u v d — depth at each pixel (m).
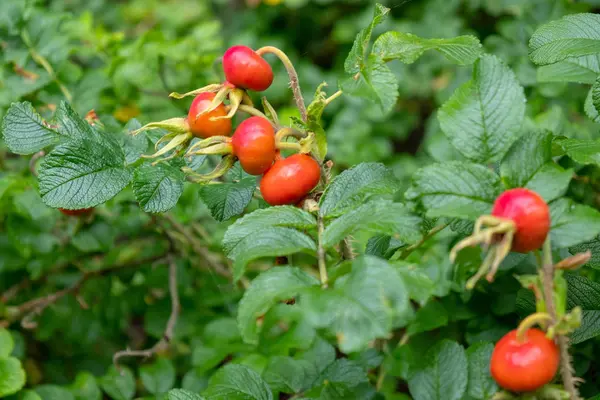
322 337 0.60
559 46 0.50
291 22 1.26
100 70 0.74
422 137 1.08
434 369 0.50
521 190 0.44
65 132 0.52
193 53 0.78
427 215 0.45
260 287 0.45
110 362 0.78
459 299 0.61
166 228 0.71
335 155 0.91
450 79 0.94
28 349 0.79
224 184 0.53
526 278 0.45
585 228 0.44
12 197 0.67
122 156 0.52
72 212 0.65
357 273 0.43
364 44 0.49
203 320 0.73
